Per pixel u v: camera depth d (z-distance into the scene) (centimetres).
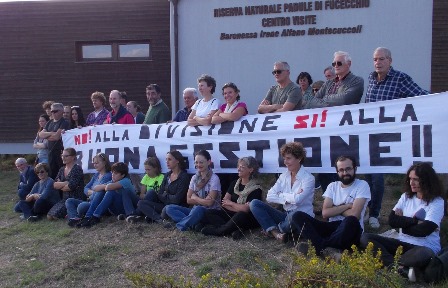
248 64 1084
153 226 704
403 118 630
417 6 1004
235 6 1079
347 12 1028
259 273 520
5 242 700
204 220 666
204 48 1105
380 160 642
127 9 1297
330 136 674
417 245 501
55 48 1329
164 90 1298
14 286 548
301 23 1048
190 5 1104
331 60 1044
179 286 403
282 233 602
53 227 754
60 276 561
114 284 532
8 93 1357
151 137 823
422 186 512
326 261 400
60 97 1339
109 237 677
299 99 718
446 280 474
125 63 1308
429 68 1011
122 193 748
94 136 882
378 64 640
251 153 731
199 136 773
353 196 570
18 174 1223
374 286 359
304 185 615
